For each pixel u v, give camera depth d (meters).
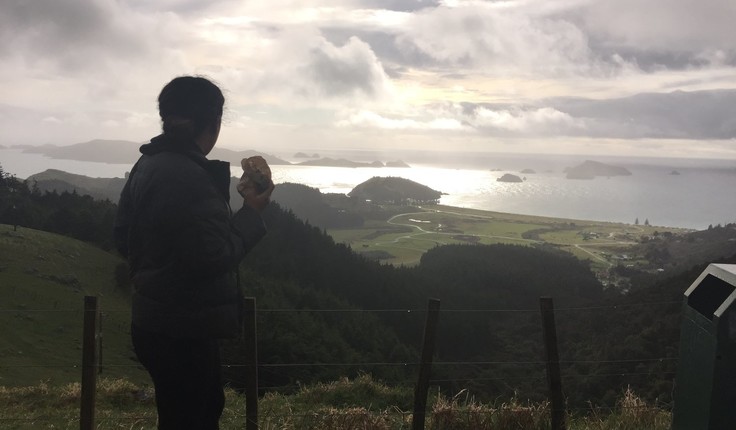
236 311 2.78
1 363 29.38
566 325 64.62
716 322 3.55
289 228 112.94
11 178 93.06
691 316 3.96
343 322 63.62
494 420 5.60
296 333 50.97
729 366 3.54
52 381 24.59
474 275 122.06
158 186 2.54
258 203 2.83
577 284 125.88
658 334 40.25
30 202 84.75
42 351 34.38
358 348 58.94
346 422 5.64
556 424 4.88
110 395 10.49
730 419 3.55
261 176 2.87
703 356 3.73
